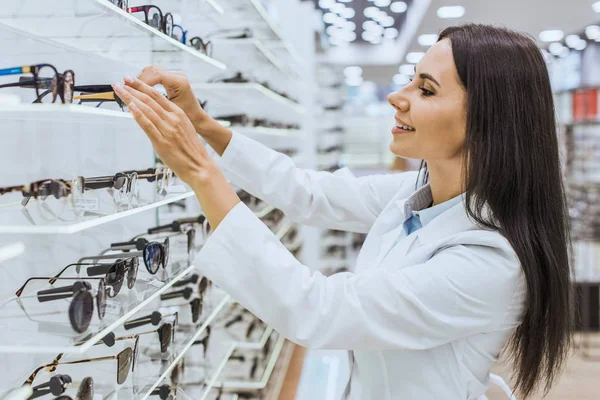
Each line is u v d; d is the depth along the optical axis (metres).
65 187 1.07
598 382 3.94
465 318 1.15
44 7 1.22
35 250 1.39
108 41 1.46
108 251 1.61
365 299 1.14
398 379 1.27
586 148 6.90
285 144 4.77
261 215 3.52
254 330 3.22
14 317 1.07
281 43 3.88
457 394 1.25
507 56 1.18
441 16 6.55
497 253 1.17
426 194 1.45
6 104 0.94
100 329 1.09
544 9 6.36
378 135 8.97
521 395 1.27
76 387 1.15
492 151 1.17
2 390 1.16
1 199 1.21
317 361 4.52
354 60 9.77
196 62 1.92
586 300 5.03
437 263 1.16
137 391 1.41
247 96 3.27
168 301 1.91
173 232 1.80
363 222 1.79
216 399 2.45
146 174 1.46
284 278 1.12
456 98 1.21
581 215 5.57
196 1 2.31
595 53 9.24
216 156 2.29
